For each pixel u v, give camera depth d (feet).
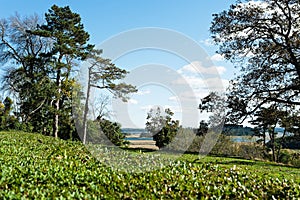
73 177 20.27
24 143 44.27
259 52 52.60
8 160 25.57
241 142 72.43
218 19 54.65
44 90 81.61
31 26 85.61
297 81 51.60
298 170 45.57
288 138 68.54
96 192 17.52
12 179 18.26
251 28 53.83
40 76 82.58
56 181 19.02
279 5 52.08
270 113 52.80
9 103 87.86
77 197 16.15
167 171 25.07
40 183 18.39
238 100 52.06
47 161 26.89
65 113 81.25
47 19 80.23
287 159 80.74
